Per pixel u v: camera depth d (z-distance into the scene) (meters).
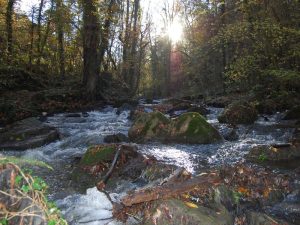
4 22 26.53
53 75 27.70
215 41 15.13
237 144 9.81
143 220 4.69
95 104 20.03
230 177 5.98
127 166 7.27
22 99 17.55
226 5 20.45
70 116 16.56
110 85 28.16
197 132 10.25
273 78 13.48
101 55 21.36
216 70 30.72
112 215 5.10
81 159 7.97
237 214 5.03
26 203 3.07
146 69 57.19
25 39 28.50
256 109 14.90
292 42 13.07
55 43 30.66
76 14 21.70
